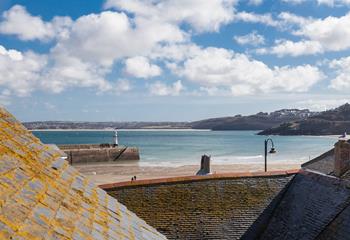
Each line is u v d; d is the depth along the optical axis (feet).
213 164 240.94
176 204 51.13
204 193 52.54
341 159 59.72
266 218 52.42
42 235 10.93
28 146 17.54
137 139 607.78
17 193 12.44
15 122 19.03
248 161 266.57
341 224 40.63
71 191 16.49
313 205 47.44
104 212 17.04
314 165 90.74
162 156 309.42
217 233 50.52
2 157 14.32
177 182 52.54
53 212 13.04
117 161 264.72
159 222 49.67
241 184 54.03
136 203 50.08
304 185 52.34
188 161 269.23
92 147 277.03
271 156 311.68
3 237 9.53
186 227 50.06
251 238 50.90
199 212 51.19
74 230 12.83
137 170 217.15
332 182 47.80
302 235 44.78
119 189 50.39
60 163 18.94
